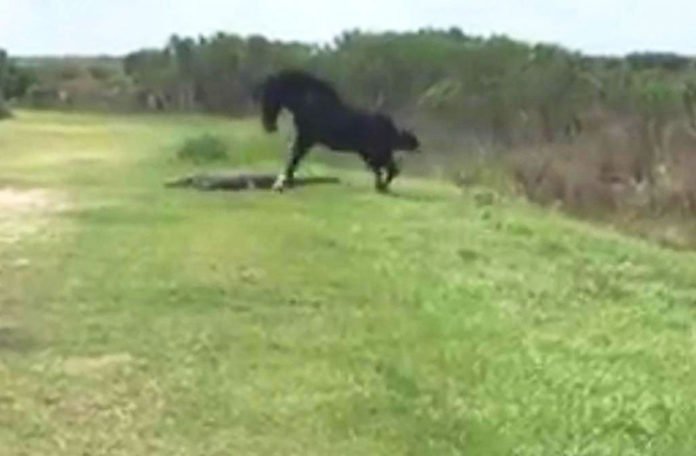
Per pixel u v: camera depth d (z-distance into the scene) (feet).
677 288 53.98
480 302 47.98
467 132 114.93
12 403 34.73
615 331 44.32
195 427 33.19
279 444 32.04
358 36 161.07
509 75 125.80
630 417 33.73
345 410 34.53
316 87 84.84
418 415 34.09
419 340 41.93
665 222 73.97
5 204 74.90
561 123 107.96
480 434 32.45
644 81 112.06
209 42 211.82
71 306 46.29
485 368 38.24
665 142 83.61
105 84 226.38
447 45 146.61
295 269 53.98
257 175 86.84
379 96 148.77
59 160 107.24
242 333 42.75
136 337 42.01
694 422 33.45
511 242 63.72
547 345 41.39
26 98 213.66
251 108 200.64
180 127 157.38
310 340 41.96
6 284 49.88
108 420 33.60
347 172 98.48
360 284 51.01
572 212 79.05
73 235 62.28
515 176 89.76
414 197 81.92
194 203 75.77
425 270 54.39
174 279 51.26
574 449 31.35
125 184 87.66
